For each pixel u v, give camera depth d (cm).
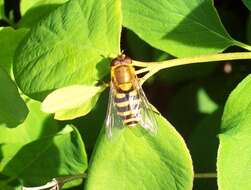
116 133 12
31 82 12
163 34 13
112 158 12
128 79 12
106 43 12
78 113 11
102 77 12
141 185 12
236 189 11
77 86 11
